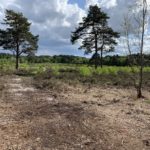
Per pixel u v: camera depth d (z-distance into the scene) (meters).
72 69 39.69
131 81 25.69
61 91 18.92
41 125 10.00
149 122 10.96
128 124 10.55
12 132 9.20
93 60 47.66
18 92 17.95
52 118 10.91
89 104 13.97
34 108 12.73
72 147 8.25
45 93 17.80
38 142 8.49
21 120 10.60
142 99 16.34
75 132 9.41
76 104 13.76
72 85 22.55
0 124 9.97
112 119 11.09
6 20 50.50
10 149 7.87
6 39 50.19
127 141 8.87
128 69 35.09
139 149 8.32
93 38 46.59
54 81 24.73
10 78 28.34
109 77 29.83
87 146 8.36
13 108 12.70
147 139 9.08
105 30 46.19
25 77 30.45
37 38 53.19
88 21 45.97
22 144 8.27
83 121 10.56
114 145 8.52
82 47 47.09
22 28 50.44
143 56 19.11
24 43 51.19
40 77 29.22
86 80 26.41
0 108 12.62
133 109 13.15
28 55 52.09
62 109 12.45
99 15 45.31
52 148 8.12
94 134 9.30
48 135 9.08
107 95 17.69
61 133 9.27
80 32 46.59
